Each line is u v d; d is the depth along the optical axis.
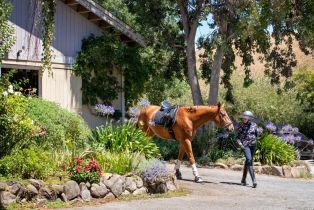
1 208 8.45
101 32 18.08
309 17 17.84
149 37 20.19
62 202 9.30
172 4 20.62
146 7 20.12
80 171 9.76
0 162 9.34
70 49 17.06
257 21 17.05
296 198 11.34
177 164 13.27
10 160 9.38
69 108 16.88
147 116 13.94
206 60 21.67
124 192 10.38
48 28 14.93
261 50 19.08
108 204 9.56
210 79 20.67
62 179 9.66
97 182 9.94
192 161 12.88
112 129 13.03
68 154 10.84
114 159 10.95
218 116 12.58
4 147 9.97
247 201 10.57
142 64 18.59
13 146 10.06
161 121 13.27
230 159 17.38
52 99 16.47
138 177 10.77
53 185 9.31
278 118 26.78
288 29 18.97
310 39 18.44
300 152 21.56
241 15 17.91
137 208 9.25
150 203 9.80
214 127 18.88
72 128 12.71
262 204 10.25
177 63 22.19
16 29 15.67
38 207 8.89
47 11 15.02
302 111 26.75
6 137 10.02
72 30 17.17
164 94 28.22
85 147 12.03
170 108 13.26
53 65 16.53
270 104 27.00
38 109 12.26
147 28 20.12
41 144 11.33
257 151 16.77
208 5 19.00
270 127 17.72
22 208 8.70
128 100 18.59
